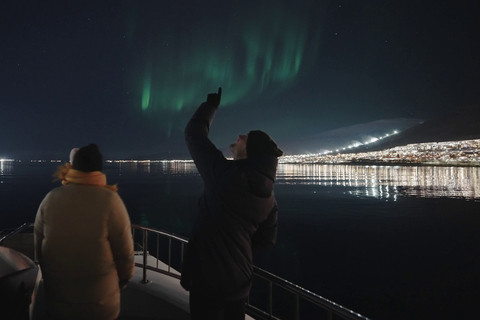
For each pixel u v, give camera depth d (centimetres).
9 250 246
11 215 4834
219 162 186
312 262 2578
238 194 182
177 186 10988
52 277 189
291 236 3669
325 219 4838
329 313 203
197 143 198
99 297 192
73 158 206
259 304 1664
